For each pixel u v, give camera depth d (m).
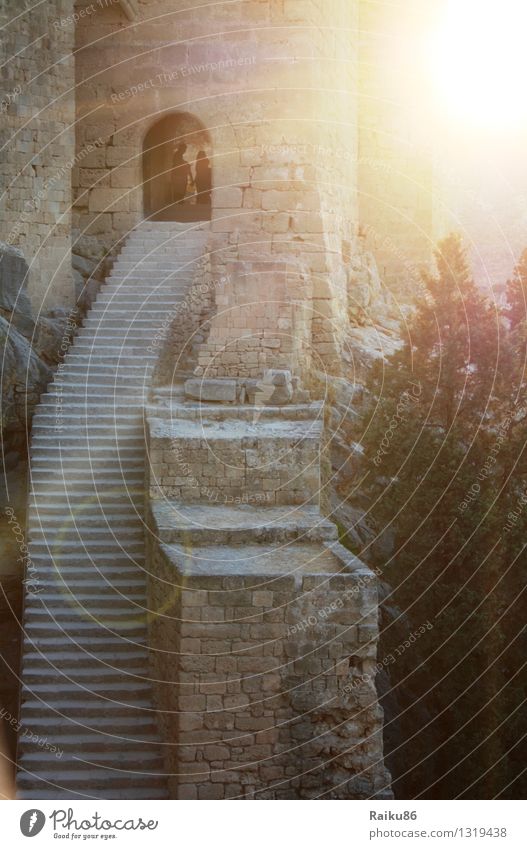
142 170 30.98
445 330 26.11
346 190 33.75
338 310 30.28
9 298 26.72
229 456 23.02
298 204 29.45
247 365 27.31
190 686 18.61
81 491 23.95
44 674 20.73
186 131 33.91
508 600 23.66
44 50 29.14
